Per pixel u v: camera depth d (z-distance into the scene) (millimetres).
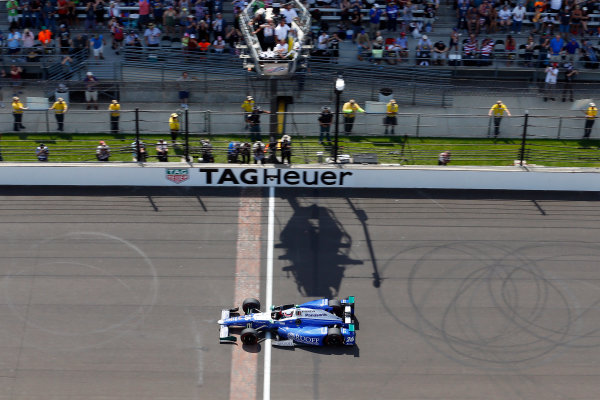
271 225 43875
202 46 57094
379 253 42125
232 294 39375
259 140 51812
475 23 60625
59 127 52625
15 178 46312
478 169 46906
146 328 37406
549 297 39656
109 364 35594
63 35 57188
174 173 46500
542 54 58344
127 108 55000
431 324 38031
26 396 34031
